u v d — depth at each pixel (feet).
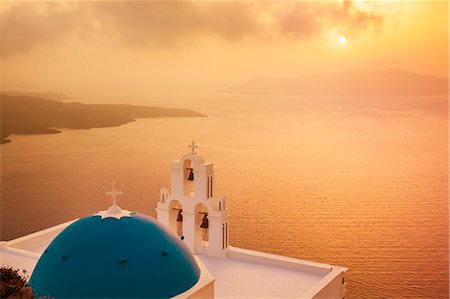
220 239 40.04
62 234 27.96
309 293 32.83
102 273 25.41
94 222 27.61
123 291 25.17
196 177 40.14
